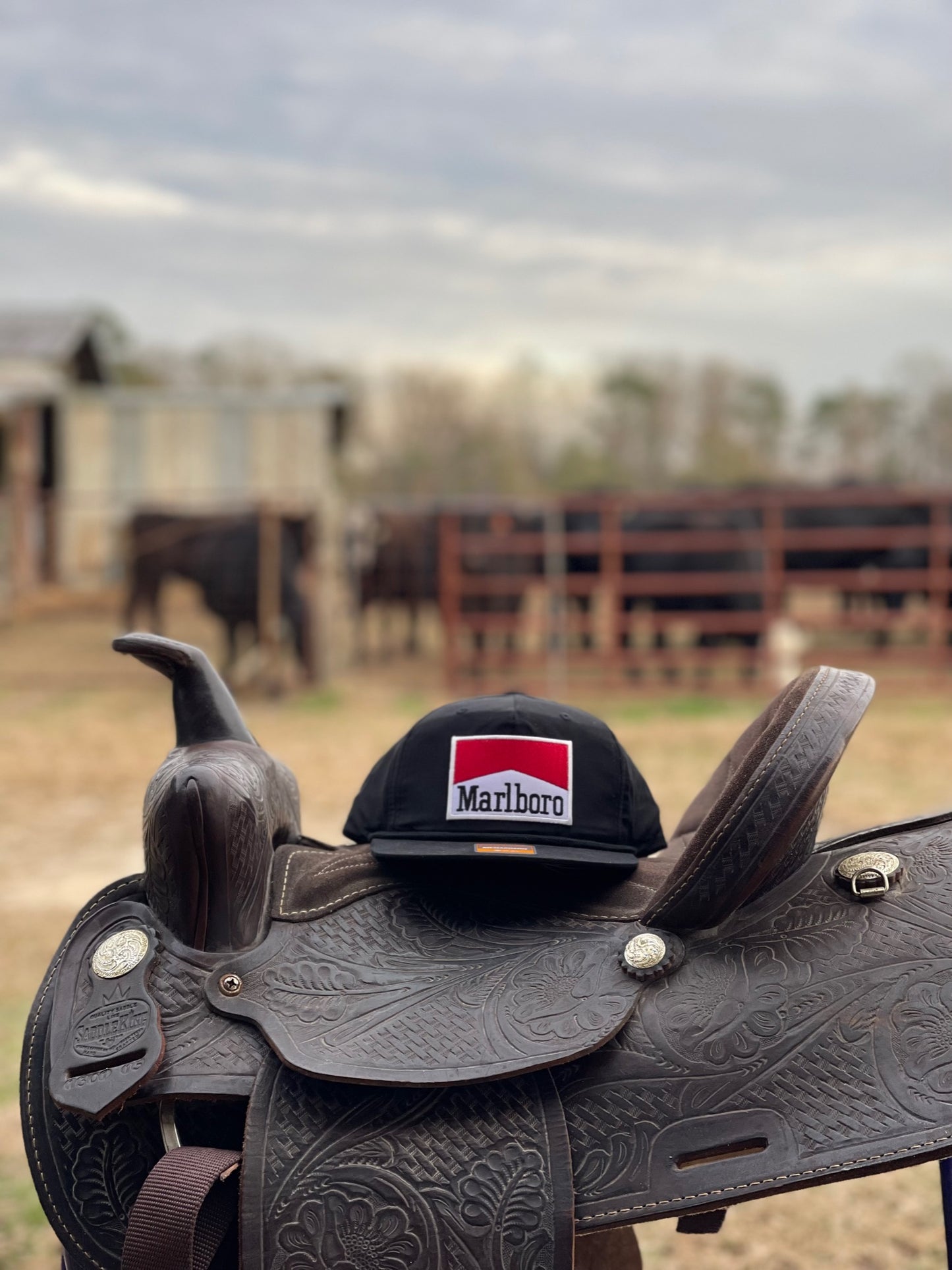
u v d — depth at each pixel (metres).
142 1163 0.94
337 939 1.00
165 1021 0.94
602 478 43.66
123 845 4.81
